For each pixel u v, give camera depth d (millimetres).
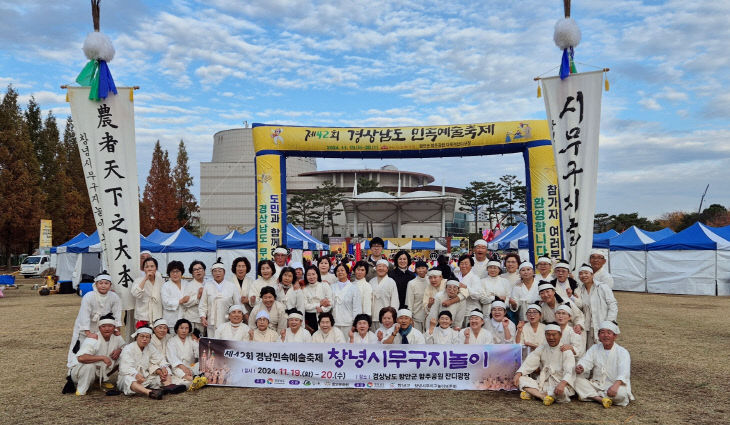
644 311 15883
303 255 27078
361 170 88562
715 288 21531
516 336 7324
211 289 8227
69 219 44906
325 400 6609
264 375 7344
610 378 6406
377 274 8812
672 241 22688
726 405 6254
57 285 24828
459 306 8094
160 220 53781
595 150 8945
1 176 38219
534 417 5809
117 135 8844
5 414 6012
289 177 90500
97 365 7195
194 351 7582
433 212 56344
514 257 8602
